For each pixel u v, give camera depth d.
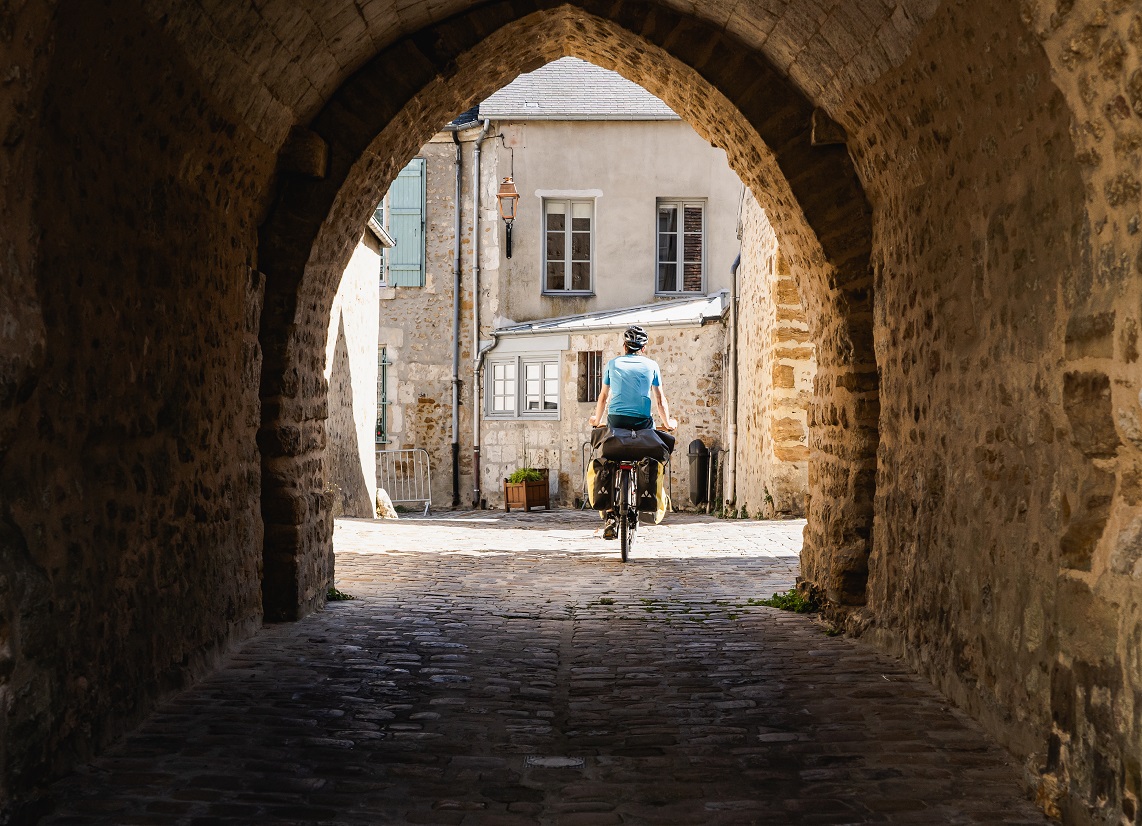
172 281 4.68
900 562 5.53
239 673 5.09
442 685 5.00
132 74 3.97
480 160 22.02
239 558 5.79
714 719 4.45
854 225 6.36
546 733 4.28
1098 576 3.07
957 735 4.12
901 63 4.76
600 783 3.68
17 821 3.11
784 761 3.88
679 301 21.73
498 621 6.62
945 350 4.79
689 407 19.42
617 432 9.69
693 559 9.92
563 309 22.06
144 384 4.33
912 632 5.27
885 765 3.80
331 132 6.45
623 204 21.91
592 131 21.88
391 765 3.84
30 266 3.11
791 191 6.47
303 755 3.91
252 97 5.32
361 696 4.75
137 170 4.23
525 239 21.91
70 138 3.59
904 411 5.55
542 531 13.44
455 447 22.12
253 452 6.04
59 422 3.53
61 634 3.54
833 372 6.66
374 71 6.52
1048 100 3.46
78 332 3.68
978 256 4.30
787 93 6.54
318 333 7.07
